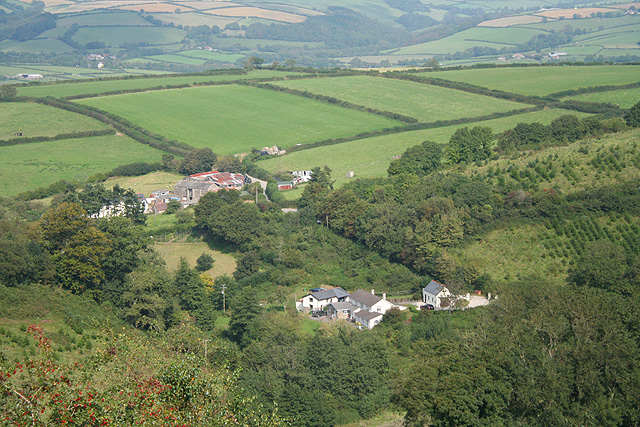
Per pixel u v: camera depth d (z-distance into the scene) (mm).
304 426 75500
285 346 88812
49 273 96312
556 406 60969
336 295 117250
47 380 44156
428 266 120375
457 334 90625
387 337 99938
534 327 71688
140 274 101688
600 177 132000
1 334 68750
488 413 61656
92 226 110000
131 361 50062
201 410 46781
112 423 42125
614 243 113250
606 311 71250
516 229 125000
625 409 59250
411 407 63125
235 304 99938
